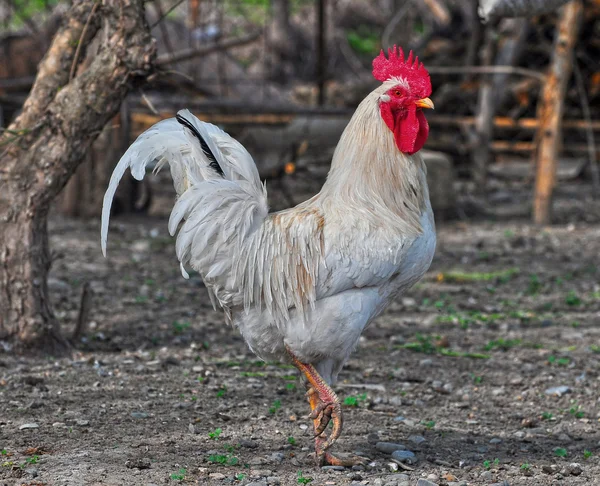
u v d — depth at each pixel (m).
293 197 21.62
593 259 17.17
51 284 13.88
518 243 18.48
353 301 6.98
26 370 9.56
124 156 6.95
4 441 7.45
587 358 11.07
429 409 9.11
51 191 9.82
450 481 6.93
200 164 7.13
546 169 20.31
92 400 8.73
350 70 40.81
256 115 22.91
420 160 7.42
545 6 9.62
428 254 7.25
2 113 23.61
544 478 7.09
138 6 9.29
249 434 7.98
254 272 7.17
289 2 39.66
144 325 12.00
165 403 8.77
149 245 17.36
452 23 29.55
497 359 11.03
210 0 29.97
